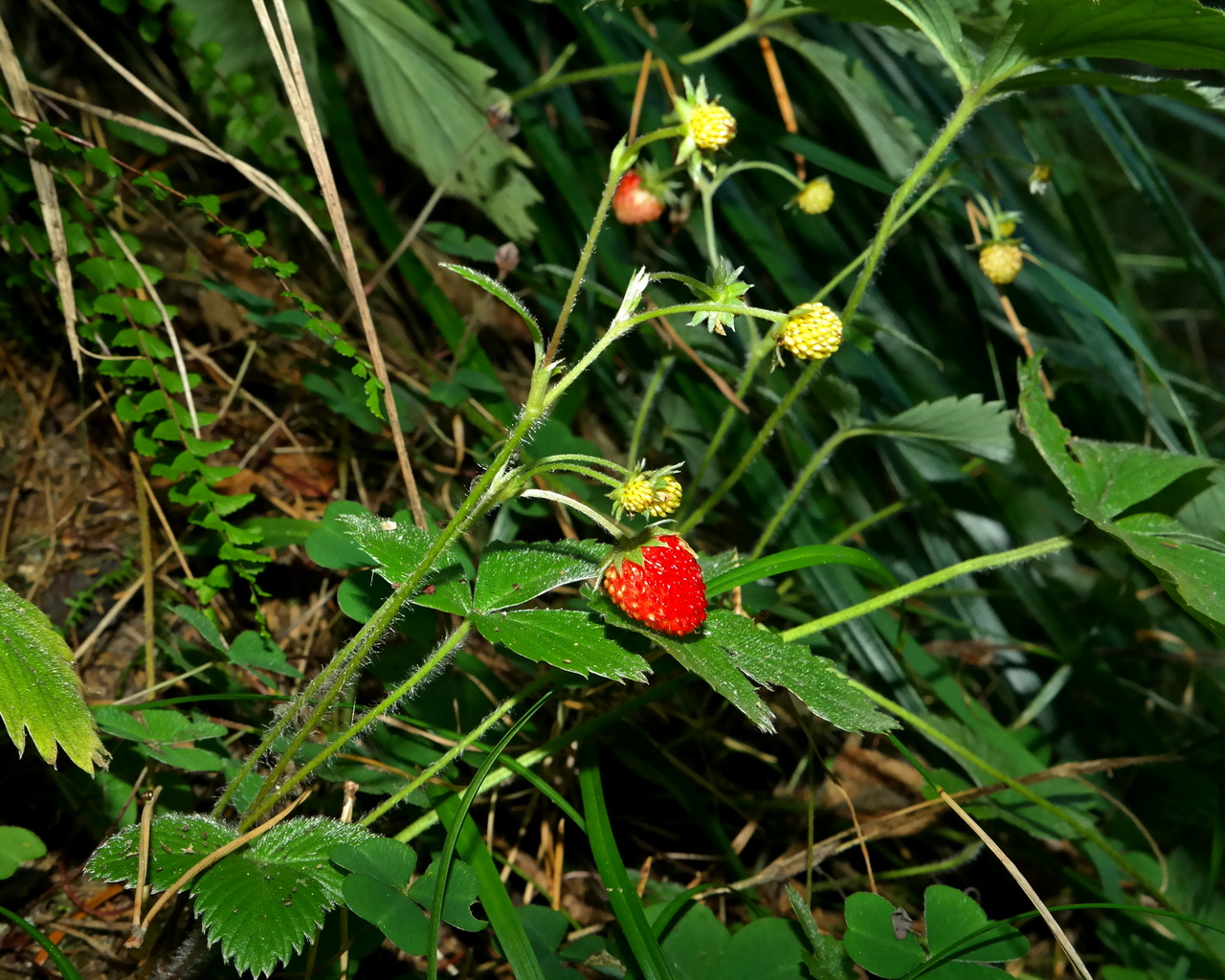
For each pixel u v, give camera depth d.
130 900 0.23
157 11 0.29
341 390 0.31
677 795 0.28
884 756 0.31
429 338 0.35
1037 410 0.25
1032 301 0.40
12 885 0.22
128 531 0.28
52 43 0.32
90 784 0.23
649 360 0.34
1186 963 0.29
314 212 0.32
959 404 0.27
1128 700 0.34
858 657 0.32
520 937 0.20
